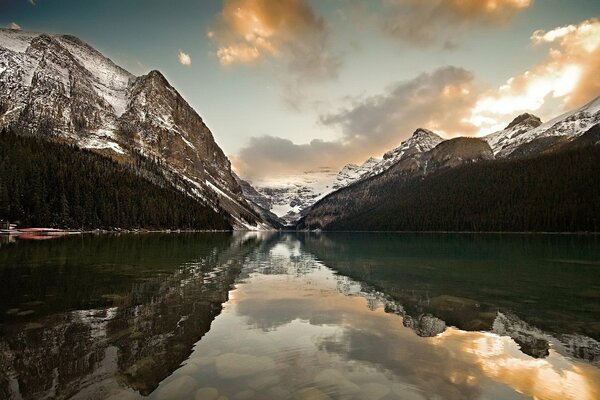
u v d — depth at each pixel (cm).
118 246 5241
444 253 4919
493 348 1134
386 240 9619
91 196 10925
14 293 1833
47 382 841
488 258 4141
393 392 817
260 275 2752
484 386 859
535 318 1505
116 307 1591
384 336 1248
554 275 2775
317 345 1145
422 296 1967
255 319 1455
